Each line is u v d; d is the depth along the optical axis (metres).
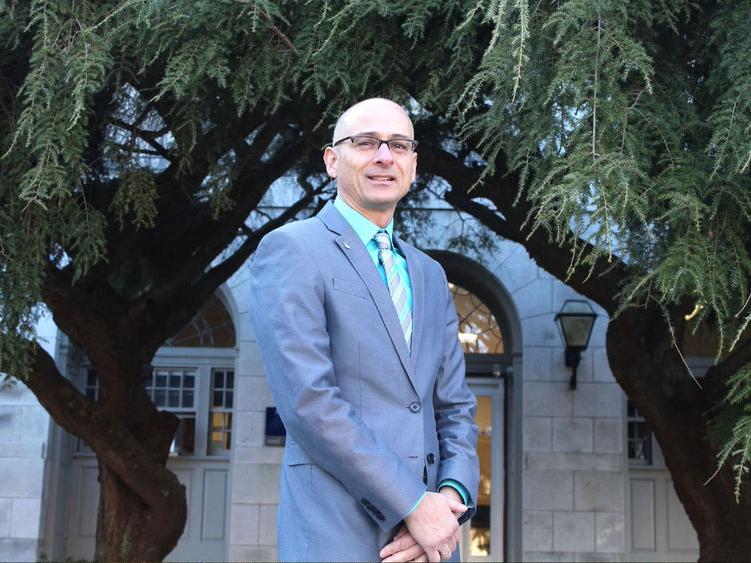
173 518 5.71
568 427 8.27
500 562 8.55
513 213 4.74
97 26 3.16
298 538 2.04
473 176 4.77
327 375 2.02
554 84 2.74
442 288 2.46
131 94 4.21
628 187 2.60
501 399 8.88
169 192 5.02
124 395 5.70
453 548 1.99
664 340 5.13
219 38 3.30
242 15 3.33
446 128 4.70
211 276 6.15
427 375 2.22
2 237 3.48
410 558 2.00
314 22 3.38
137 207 3.97
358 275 2.19
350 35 3.46
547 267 4.89
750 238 3.19
